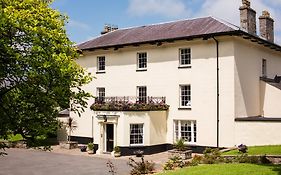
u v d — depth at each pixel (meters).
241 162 17.78
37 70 9.16
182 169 15.70
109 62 30.86
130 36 30.75
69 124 31.34
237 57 24.70
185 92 26.59
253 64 27.12
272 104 27.34
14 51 8.77
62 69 9.16
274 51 31.14
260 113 27.89
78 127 32.28
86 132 31.62
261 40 26.23
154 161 22.14
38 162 22.19
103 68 31.62
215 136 24.75
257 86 27.66
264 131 22.72
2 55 8.84
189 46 26.27
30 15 9.07
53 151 27.66
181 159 20.39
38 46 8.92
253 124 23.20
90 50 31.44
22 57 8.92
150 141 25.91
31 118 9.69
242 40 25.44
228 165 15.59
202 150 25.25
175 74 26.86
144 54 28.92
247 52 26.27
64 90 9.59
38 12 9.53
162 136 26.97
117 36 32.31
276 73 31.64
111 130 26.41
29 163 21.80
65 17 10.49
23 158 23.92
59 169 19.66
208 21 27.22
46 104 9.59
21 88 9.32
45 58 9.12
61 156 25.02
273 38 31.67
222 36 24.41
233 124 24.06
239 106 24.69
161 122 26.95
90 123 31.39
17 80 9.34
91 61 32.22
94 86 31.80
